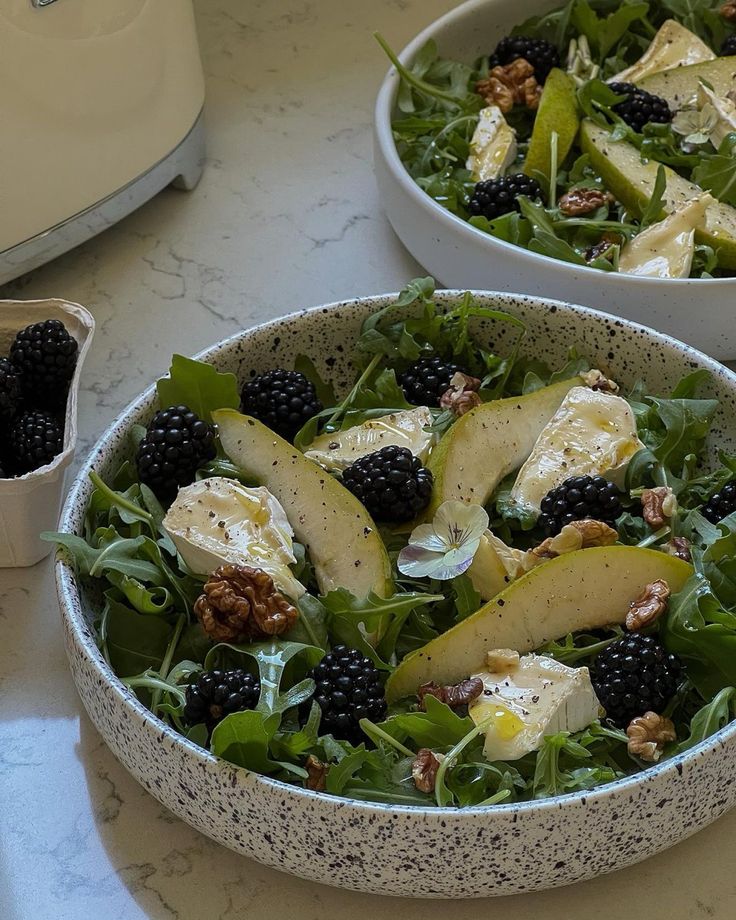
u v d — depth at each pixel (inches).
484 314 31.1
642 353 31.0
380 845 25.6
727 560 28.2
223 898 27.1
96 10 32.5
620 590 28.2
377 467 29.1
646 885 27.2
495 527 29.7
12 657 29.7
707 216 33.8
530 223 33.6
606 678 27.4
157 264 35.7
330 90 39.5
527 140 36.8
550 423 30.1
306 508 29.1
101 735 28.1
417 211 33.6
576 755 26.7
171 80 34.9
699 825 26.7
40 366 30.9
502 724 26.8
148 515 28.9
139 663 28.1
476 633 27.8
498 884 26.1
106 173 34.3
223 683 26.8
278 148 38.2
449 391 31.0
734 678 27.5
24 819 27.9
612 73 37.7
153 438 29.3
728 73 36.7
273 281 35.4
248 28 40.9
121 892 27.2
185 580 28.6
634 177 34.7
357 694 27.0
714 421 30.5
